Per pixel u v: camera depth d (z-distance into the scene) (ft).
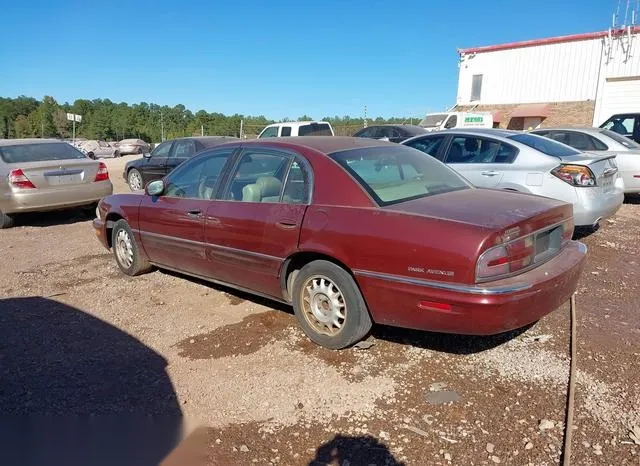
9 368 12.61
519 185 21.72
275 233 13.46
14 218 30.45
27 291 18.26
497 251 10.48
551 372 11.74
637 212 31.14
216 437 9.88
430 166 14.90
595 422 9.94
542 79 82.23
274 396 11.13
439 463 8.98
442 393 11.02
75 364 12.77
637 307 15.47
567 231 12.91
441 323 10.89
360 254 11.73
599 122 77.41
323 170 13.15
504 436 9.60
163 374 12.19
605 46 75.46
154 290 17.89
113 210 19.47
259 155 14.89
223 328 14.58
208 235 15.42
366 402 10.78
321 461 9.11
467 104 91.20
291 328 14.37
